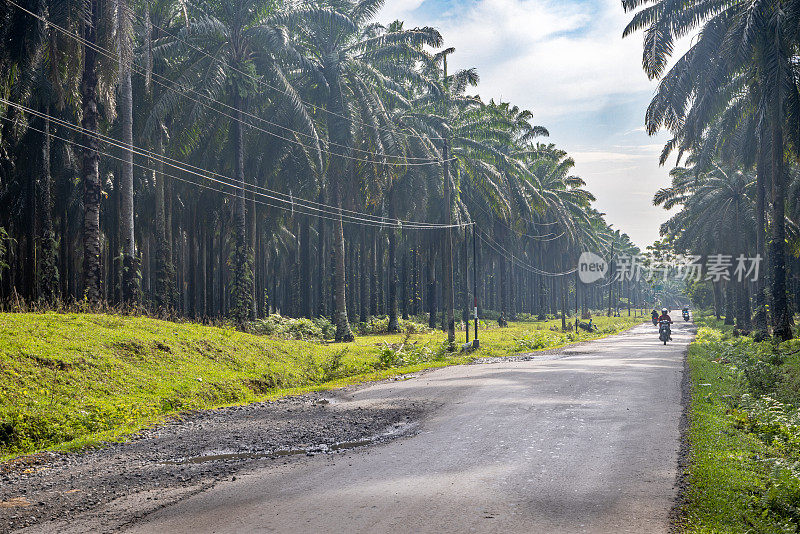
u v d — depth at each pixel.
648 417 11.77
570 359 26.12
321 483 7.69
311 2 35.81
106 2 22.81
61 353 15.64
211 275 44.12
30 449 11.16
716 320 69.12
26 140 29.16
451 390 16.23
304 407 14.53
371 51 37.34
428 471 8.16
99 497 7.45
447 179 34.88
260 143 37.41
